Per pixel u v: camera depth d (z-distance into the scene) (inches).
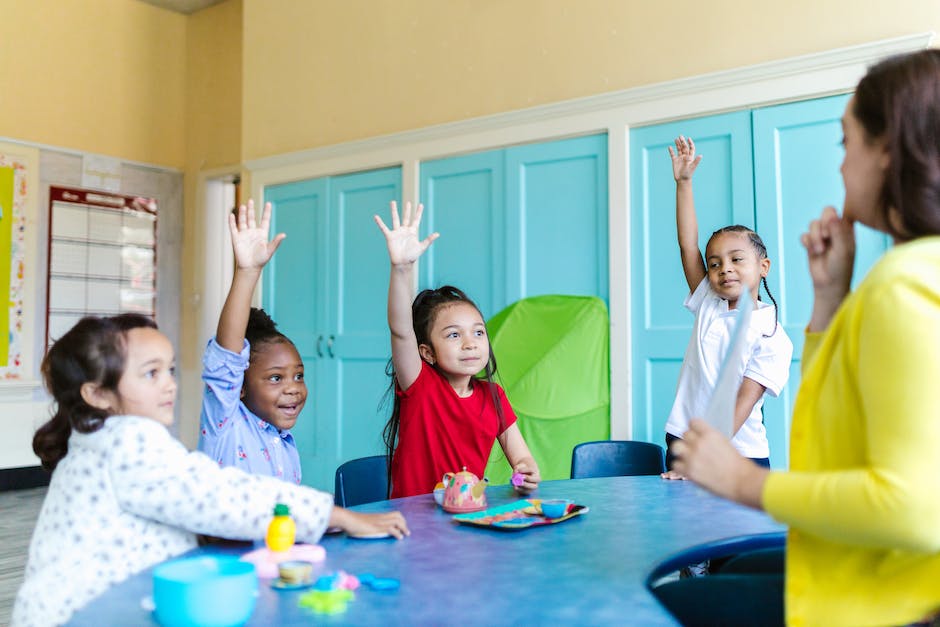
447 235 140.4
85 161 194.4
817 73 105.0
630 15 122.7
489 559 36.7
